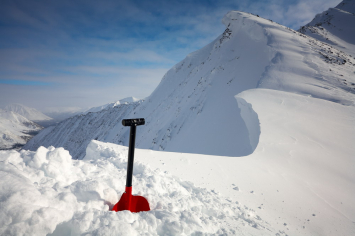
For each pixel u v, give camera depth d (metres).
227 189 4.04
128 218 1.91
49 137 175.00
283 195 4.33
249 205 3.56
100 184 2.33
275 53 22.16
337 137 8.65
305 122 9.65
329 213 4.01
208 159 5.51
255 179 4.79
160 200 2.64
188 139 22.06
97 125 137.00
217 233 2.29
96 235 1.59
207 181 4.23
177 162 4.94
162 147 29.08
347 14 55.41
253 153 6.58
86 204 2.01
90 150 5.20
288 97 13.15
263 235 2.54
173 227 1.97
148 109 54.34
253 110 11.12
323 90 14.91
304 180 5.37
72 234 1.64
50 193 1.86
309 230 3.29
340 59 21.31
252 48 27.52
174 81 51.84
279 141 7.58
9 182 1.68
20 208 1.49
